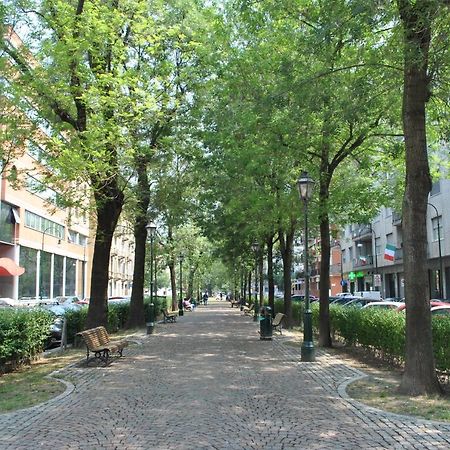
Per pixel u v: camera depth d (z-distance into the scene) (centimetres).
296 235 2800
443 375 1012
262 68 1455
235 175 1933
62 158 1276
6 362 1166
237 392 922
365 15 809
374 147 1728
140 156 1697
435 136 1522
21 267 4366
